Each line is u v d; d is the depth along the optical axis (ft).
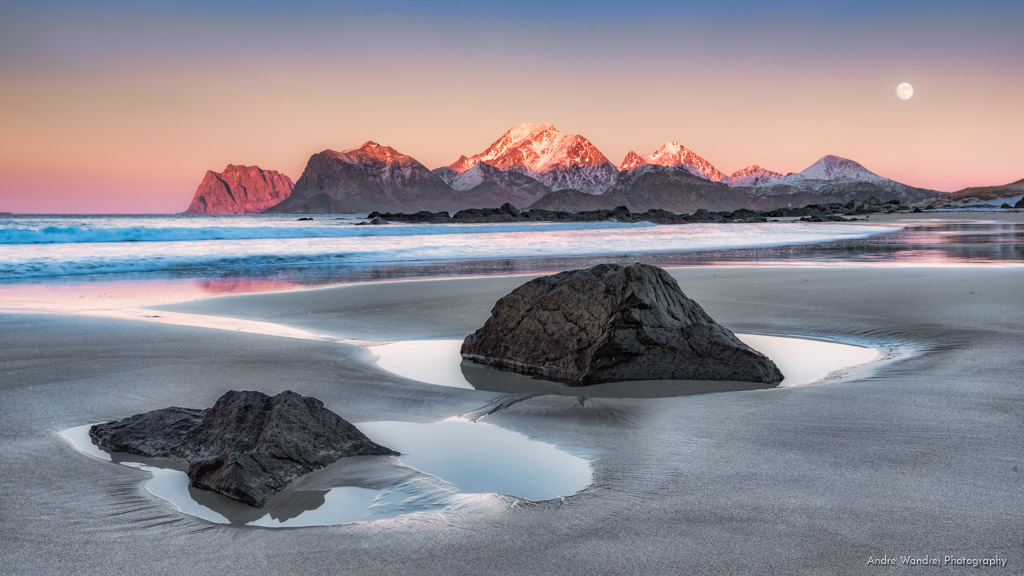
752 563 9.18
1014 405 16.92
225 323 33.35
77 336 28.40
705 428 15.84
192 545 10.09
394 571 9.18
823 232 136.98
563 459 13.99
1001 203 459.73
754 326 30.86
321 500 11.85
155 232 102.63
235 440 13.88
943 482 11.93
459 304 39.96
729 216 345.31
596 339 22.82
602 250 89.86
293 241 103.40
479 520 10.84
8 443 14.93
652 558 9.36
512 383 22.08
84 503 11.70
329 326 32.83
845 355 25.25
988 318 30.25
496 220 273.13
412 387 20.52
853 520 10.43
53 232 92.38
